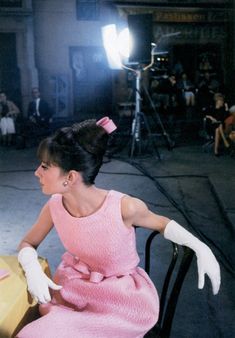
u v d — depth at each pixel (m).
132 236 1.71
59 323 1.54
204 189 6.82
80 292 1.67
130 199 1.67
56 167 1.56
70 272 1.74
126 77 15.44
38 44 14.97
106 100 15.93
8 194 6.62
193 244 1.69
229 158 8.97
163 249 4.43
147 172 7.89
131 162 8.71
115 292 1.64
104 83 15.77
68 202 1.66
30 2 14.16
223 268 3.99
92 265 1.71
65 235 1.70
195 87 14.85
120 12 14.89
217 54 15.90
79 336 1.53
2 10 13.96
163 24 15.25
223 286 3.64
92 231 1.63
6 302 1.54
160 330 1.86
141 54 8.71
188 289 3.59
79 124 1.62
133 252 1.73
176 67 14.68
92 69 15.60
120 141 10.73
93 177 1.62
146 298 1.65
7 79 14.71
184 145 10.77
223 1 15.37
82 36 15.15
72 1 14.81
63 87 15.35
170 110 12.90
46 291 1.61
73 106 15.63
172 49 15.53
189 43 15.60
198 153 9.62
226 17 15.48
